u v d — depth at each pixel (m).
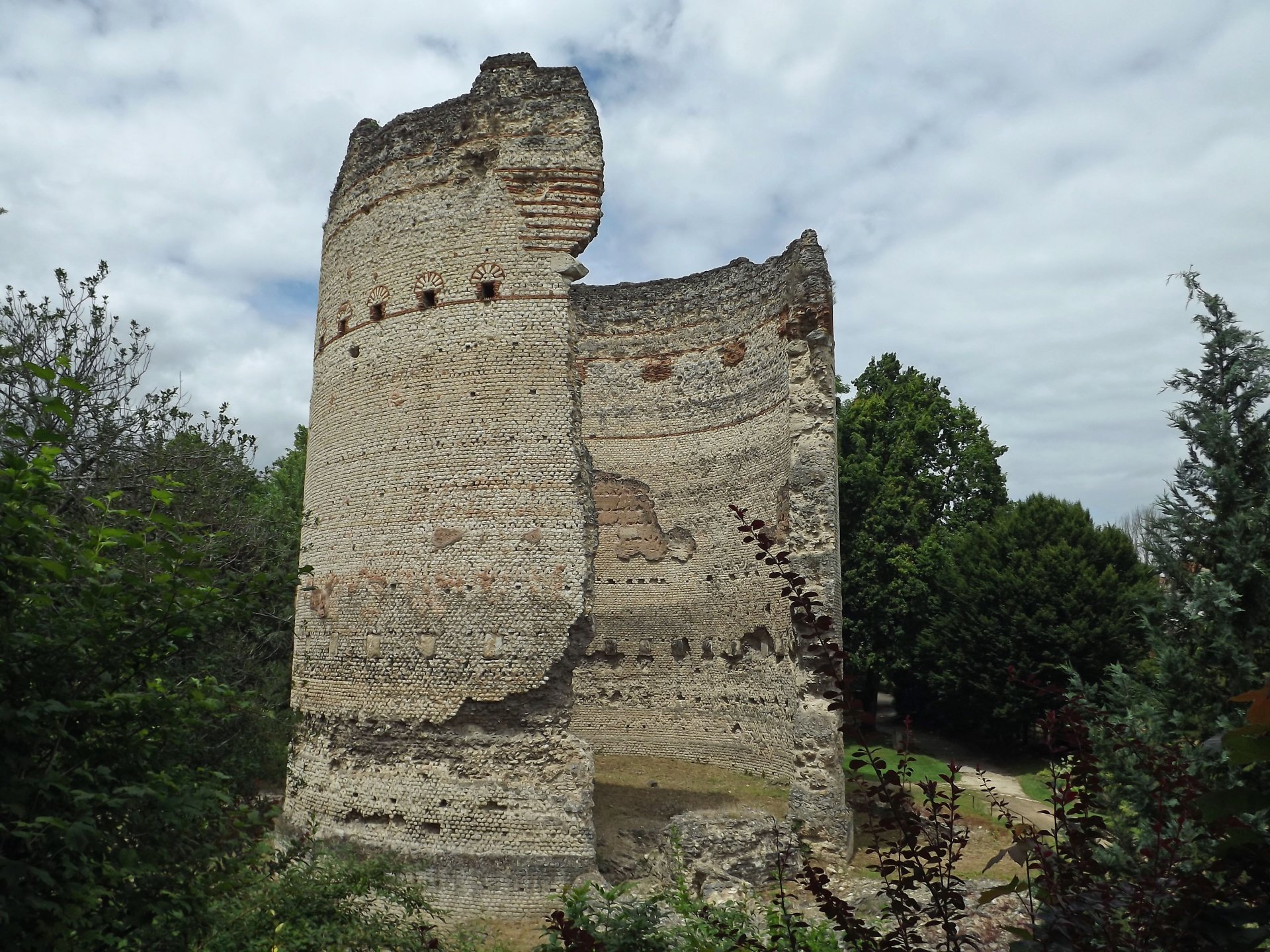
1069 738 5.54
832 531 19.80
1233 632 11.45
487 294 16.14
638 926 8.23
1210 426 12.09
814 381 20.70
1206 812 4.38
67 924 5.80
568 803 14.54
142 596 6.71
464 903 14.22
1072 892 4.91
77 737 6.49
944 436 41.69
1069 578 31.28
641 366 27.84
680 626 26.42
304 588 17.75
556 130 16.41
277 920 9.66
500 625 15.13
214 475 22.39
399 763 15.14
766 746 23.25
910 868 5.40
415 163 17.14
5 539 6.05
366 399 16.98
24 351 17.84
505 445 15.66
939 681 34.12
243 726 18.19
